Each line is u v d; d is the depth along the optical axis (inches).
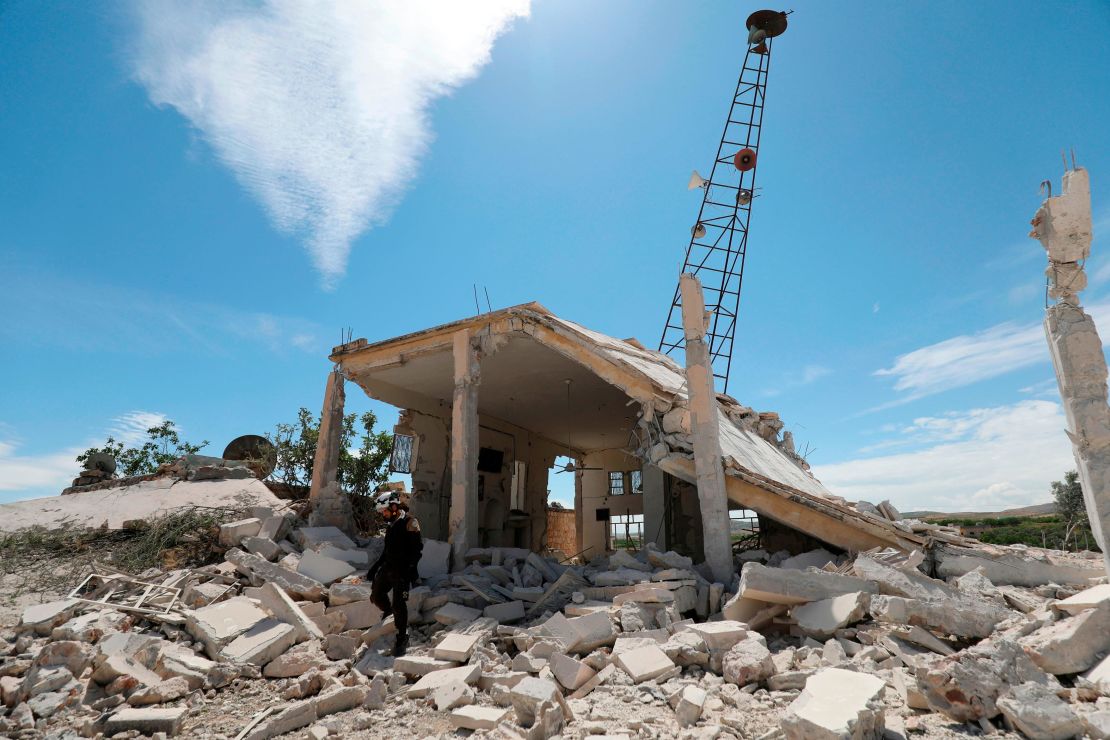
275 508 538.9
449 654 258.4
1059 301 244.2
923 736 166.4
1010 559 330.0
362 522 657.0
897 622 240.2
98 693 234.7
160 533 443.8
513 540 922.1
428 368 643.5
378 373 653.9
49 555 408.5
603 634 269.6
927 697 182.9
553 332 485.7
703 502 390.3
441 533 764.6
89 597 343.3
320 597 348.2
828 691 172.9
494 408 830.5
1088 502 228.8
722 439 448.8
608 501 1163.9
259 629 297.0
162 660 255.1
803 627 260.8
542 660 248.2
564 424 939.3
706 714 187.9
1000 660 181.5
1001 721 172.6
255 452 800.3
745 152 782.5
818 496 418.0
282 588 350.0
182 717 211.9
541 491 1008.9
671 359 700.7
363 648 290.0
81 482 661.9
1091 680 178.9
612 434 1018.7
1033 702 163.9
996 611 238.2
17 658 257.6
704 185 812.0
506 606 327.9
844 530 385.1
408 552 307.3
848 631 252.1
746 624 256.2
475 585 367.6
